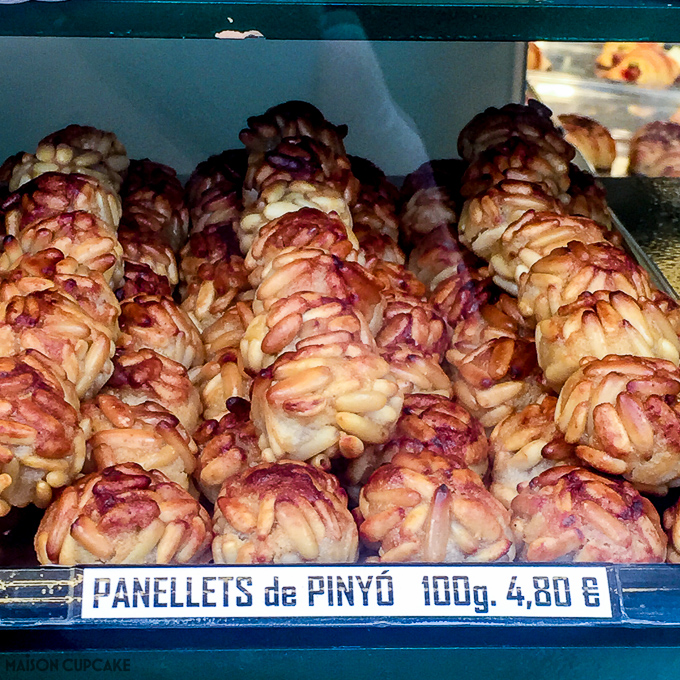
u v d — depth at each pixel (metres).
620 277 0.32
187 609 0.24
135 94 0.36
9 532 0.27
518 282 0.34
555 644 0.25
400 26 0.27
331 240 0.32
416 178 0.39
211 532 0.27
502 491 0.29
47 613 0.23
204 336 0.35
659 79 0.36
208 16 0.27
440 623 0.24
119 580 0.24
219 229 0.37
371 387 0.28
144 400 0.31
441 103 0.37
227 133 0.38
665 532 0.27
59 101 0.36
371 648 0.25
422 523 0.26
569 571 0.25
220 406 0.32
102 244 0.33
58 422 0.27
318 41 0.35
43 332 0.29
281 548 0.25
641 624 0.24
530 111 0.38
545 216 0.35
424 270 0.37
